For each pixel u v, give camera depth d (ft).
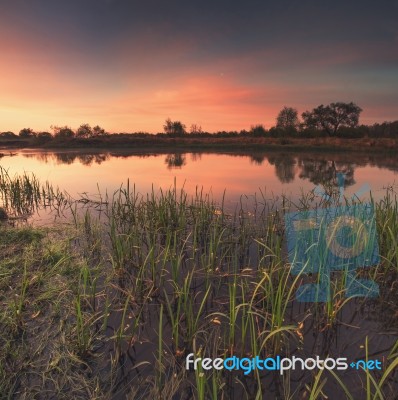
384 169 74.28
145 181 57.00
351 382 12.59
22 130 213.46
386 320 16.46
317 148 139.54
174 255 21.53
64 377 12.66
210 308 17.67
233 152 132.57
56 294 18.63
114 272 21.44
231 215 34.45
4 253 24.40
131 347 14.52
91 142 169.58
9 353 13.79
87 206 39.99
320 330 15.70
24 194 44.88
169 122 226.99
